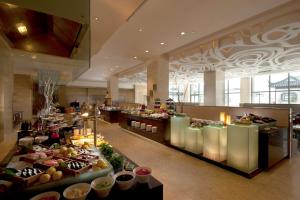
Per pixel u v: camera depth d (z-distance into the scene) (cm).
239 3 372
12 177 126
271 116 441
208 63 866
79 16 153
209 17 437
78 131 294
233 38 546
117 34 552
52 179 134
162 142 569
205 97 1105
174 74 1239
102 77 1630
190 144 457
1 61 377
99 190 122
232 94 1473
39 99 1007
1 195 115
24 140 227
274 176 329
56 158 171
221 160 384
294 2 385
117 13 362
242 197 261
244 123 341
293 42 544
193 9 397
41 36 275
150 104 867
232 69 1033
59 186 131
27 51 321
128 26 492
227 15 426
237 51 649
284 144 415
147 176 144
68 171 143
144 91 2102
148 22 468
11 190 119
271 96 1243
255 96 1326
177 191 277
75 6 141
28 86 952
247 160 328
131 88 2086
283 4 397
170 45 661
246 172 327
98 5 334
